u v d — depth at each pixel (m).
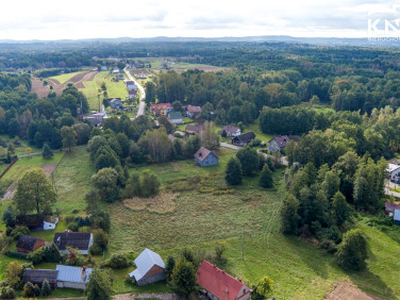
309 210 70.56
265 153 118.31
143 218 76.94
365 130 114.38
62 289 52.91
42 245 63.16
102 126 136.50
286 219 69.06
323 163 93.56
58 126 133.75
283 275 57.06
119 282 54.56
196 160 111.38
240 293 48.97
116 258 58.62
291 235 69.62
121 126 126.19
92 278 47.72
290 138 123.56
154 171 105.00
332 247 63.41
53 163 111.44
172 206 82.50
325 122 127.31
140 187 88.44
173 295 51.62
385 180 94.88
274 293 52.25
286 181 92.81
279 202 84.12
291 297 51.59
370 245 65.44
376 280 56.03
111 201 85.38
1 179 97.81
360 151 107.88
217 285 50.91
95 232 65.25
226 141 132.50
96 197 76.44
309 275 57.22
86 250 62.03
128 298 50.91
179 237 69.12
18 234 66.56
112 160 99.50
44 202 74.00
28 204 72.56
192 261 55.22
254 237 69.00
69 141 120.19
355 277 56.78
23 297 50.06
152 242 67.38
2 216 71.38
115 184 88.50
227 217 77.19
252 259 61.53
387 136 115.69
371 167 79.38
